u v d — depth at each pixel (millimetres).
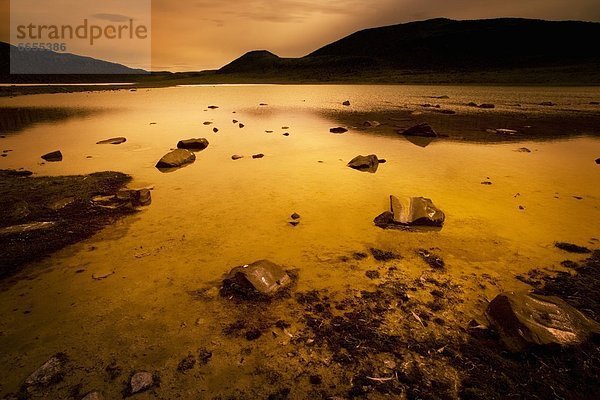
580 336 4090
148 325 4527
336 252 6316
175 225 7434
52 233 7039
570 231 6992
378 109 29797
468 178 10625
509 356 4000
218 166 12023
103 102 36250
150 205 8547
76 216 7859
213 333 4398
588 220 7488
